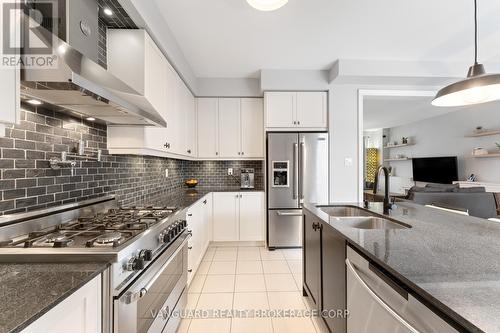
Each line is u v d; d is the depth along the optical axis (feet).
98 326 2.95
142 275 3.77
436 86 11.18
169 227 5.07
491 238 3.78
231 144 12.03
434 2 6.54
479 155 14.92
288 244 11.08
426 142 20.07
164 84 7.36
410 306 2.60
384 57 9.87
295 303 6.79
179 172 12.25
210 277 8.34
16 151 3.86
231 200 11.46
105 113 4.80
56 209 4.51
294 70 10.93
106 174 6.17
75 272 2.81
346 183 11.10
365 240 3.67
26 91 3.37
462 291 2.20
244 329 5.77
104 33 5.83
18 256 3.09
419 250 3.25
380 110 17.21
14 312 2.00
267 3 5.64
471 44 8.82
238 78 11.86
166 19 7.09
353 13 6.98
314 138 11.00
